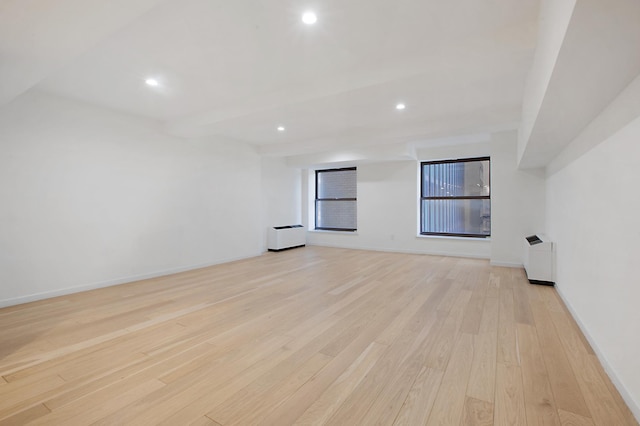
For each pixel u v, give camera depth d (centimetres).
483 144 582
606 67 137
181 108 412
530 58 232
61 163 368
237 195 608
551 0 146
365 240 727
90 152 393
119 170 423
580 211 267
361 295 365
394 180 684
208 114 420
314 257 631
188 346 236
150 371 201
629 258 169
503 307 318
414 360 212
